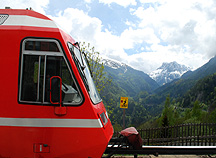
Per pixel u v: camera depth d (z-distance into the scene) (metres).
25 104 3.81
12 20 4.12
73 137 3.83
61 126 3.81
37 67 3.92
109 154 5.25
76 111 3.88
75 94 3.93
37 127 3.77
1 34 3.97
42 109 3.81
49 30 4.04
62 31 4.17
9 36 3.96
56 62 3.96
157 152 5.52
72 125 3.83
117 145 5.85
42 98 3.85
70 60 3.98
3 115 3.79
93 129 3.89
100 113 4.21
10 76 3.86
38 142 3.76
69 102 3.90
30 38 3.96
